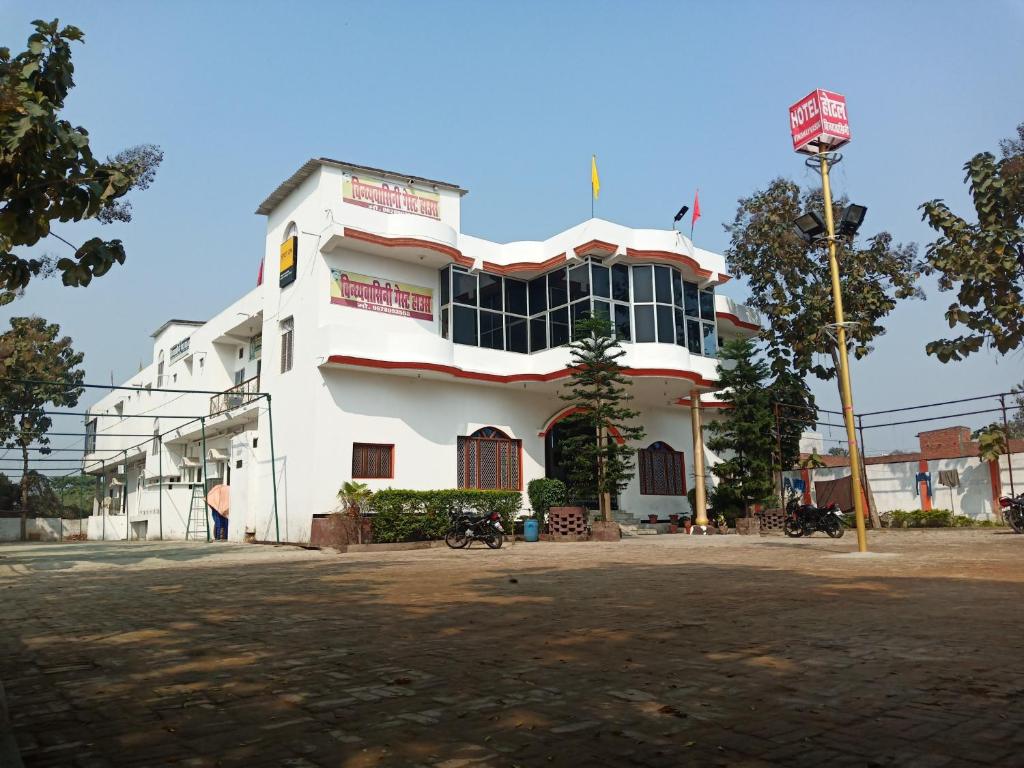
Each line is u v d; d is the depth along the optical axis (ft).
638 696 11.99
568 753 9.36
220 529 79.05
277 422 68.28
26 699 12.58
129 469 123.75
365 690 12.69
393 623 20.02
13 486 128.47
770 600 23.07
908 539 56.54
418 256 68.80
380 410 65.31
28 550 68.03
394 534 59.26
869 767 8.72
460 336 71.15
